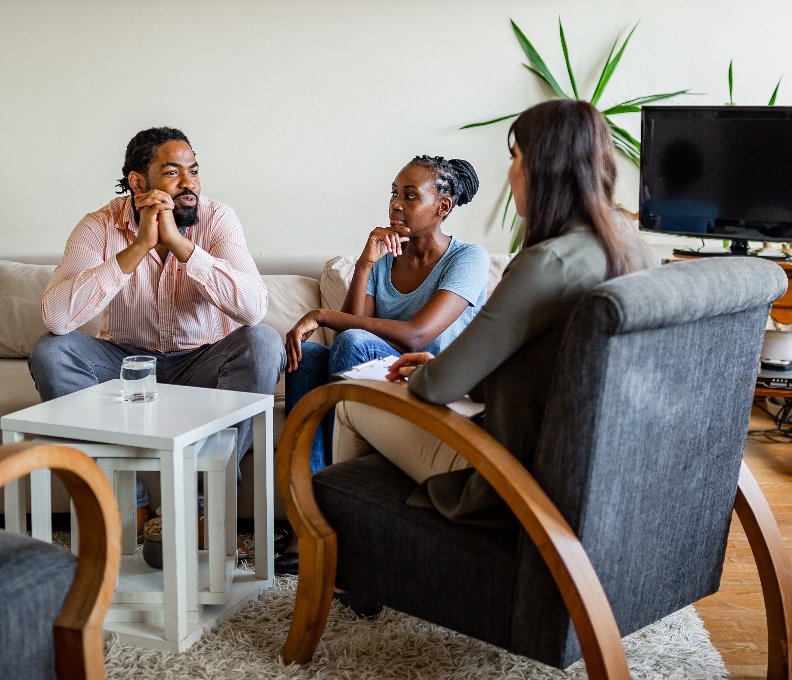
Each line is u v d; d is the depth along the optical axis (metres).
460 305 2.31
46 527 1.92
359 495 1.67
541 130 1.51
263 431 2.05
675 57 3.46
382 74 3.43
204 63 3.42
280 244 3.55
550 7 3.40
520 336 1.45
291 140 3.48
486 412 1.58
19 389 2.49
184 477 1.82
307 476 1.72
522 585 1.44
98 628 1.37
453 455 1.66
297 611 1.74
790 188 2.88
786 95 3.47
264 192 3.52
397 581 1.63
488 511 1.54
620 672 1.38
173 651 1.80
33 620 1.32
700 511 1.62
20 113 3.45
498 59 3.42
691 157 2.97
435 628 1.92
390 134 3.47
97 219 2.48
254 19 3.39
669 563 1.60
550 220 1.52
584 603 1.36
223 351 2.39
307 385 2.33
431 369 1.51
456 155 3.49
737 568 2.30
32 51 3.41
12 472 1.22
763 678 1.78
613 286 1.32
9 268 2.91
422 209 2.34
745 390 1.62
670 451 1.50
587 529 1.40
